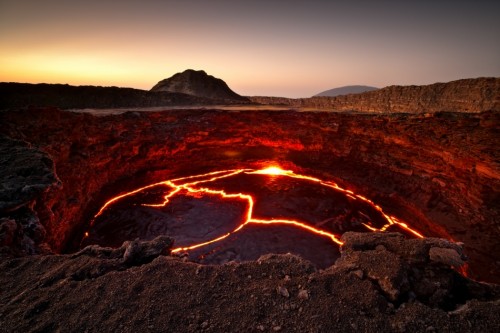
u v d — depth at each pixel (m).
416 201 21.59
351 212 22.00
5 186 9.47
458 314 4.84
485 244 15.84
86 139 22.30
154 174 28.14
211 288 5.55
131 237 18.16
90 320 4.73
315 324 4.64
